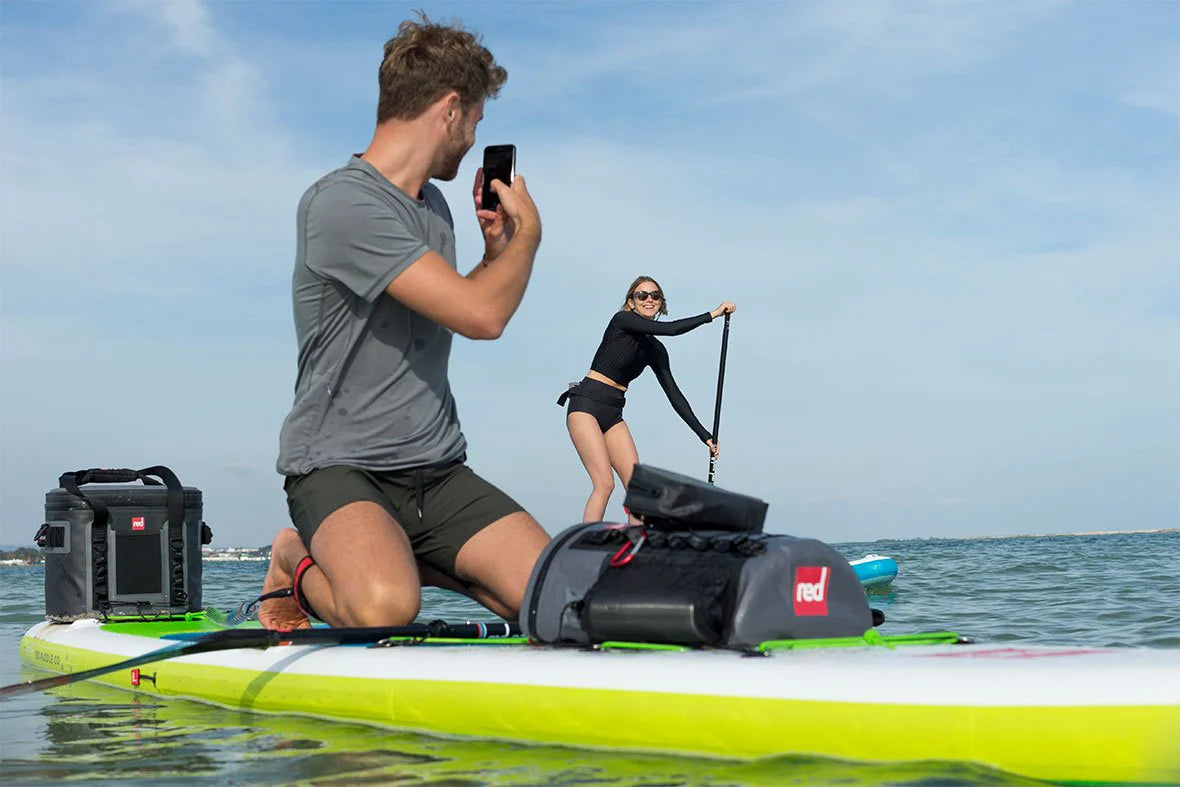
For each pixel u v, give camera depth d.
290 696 3.18
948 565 12.73
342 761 2.55
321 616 3.56
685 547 2.85
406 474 3.58
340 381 3.52
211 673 3.50
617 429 6.94
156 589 5.02
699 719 2.44
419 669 2.91
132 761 2.66
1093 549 19.77
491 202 3.49
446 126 3.53
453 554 3.59
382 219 3.33
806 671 2.42
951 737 2.23
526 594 3.00
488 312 3.27
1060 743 2.14
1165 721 2.11
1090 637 5.21
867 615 3.02
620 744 2.53
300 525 3.55
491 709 2.71
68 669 4.45
